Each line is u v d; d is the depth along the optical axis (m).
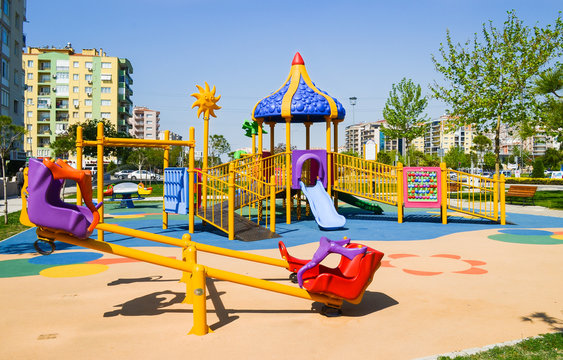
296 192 16.27
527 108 22.19
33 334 4.54
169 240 6.00
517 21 22.12
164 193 13.14
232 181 11.14
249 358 3.93
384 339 4.39
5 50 41.78
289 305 5.57
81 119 82.38
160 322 4.89
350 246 5.77
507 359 3.80
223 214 12.81
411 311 5.30
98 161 10.69
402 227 13.94
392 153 86.88
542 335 4.38
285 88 16.41
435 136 195.62
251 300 5.79
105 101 82.81
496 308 5.40
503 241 10.77
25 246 9.90
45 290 6.21
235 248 9.87
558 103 17.52
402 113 35.28
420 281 6.79
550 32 21.41
